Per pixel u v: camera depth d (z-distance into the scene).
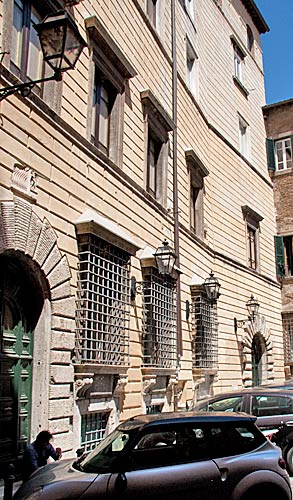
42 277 8.55
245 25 26.61
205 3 21.72
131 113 12.99
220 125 21.36
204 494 5.77
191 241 16.62
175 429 6.17
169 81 16.14
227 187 21.00
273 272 24.61
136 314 11.86
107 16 12.05
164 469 5.78
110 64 11.89
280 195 26.16
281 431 9.89
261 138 26.31
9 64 8.21
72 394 8.98
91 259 9.70
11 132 7.96
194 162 17.30
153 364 12.20
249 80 25.91
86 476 5.60
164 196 14.62
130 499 5.49
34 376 8.39
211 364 16.55
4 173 7.74
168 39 16.56
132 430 6.14
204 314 16.30
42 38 6.72
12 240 7.75
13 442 7.84
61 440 8.51
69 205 9.48
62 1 9.96
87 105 10.68
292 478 9.32
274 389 11.33
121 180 11.79
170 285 13.66
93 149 10.55
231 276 19.92
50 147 9.01
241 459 6.10
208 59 21.19
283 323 24.67
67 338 8.94
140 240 12.62
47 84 9.36
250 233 23.03
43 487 5.45
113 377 10.43
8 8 8.25
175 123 15.81
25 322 8.44
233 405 10.92
